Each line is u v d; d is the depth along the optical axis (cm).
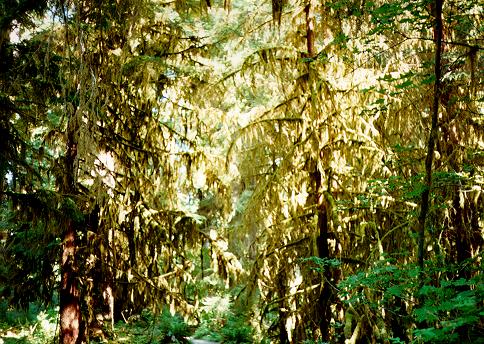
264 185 798
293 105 796
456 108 640
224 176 928
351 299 531
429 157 390
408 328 563
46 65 564
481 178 598
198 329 1366
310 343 671
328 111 750
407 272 423
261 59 742
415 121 704
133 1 657
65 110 586
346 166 793
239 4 1093
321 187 757
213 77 891
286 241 818
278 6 667
